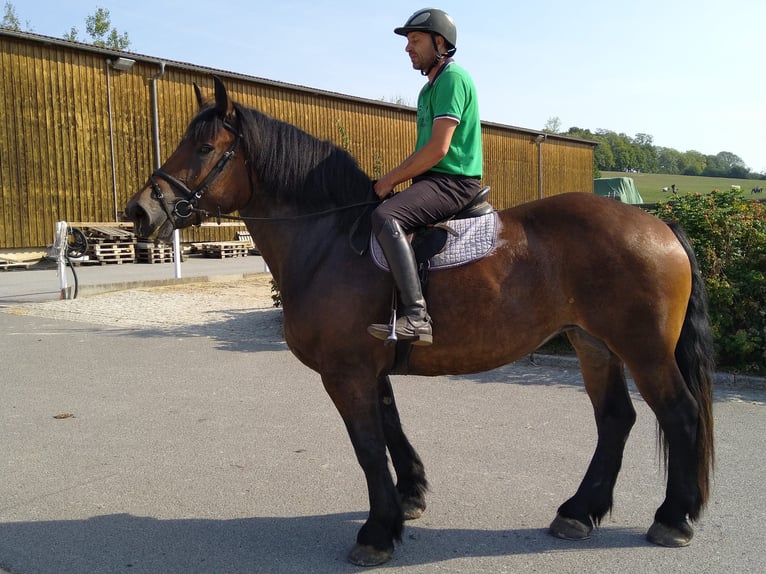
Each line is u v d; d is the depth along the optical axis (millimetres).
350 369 3285
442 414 5660
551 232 3334
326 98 23438
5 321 10414
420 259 3275
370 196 3512
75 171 18625
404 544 3412
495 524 3627
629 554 3268
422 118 3473
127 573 3141
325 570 3170
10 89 17234
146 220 3355
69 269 17609
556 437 5031
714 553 3252
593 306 3262
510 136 30312
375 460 3258
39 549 3375
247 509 3842
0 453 4785
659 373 3240
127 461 4617
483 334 3277
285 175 3496
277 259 3578
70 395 6352
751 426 5230
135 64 19516
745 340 6543
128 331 9664
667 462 3361
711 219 7070
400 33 3471
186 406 5977
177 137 20578
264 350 8414
